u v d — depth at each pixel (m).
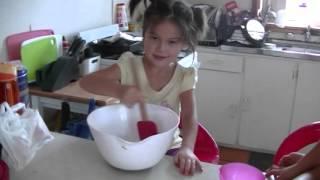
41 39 2.05
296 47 3.04
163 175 1.02
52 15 2.23
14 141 0.99
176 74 1.44
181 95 1.42
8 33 1.89
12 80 1.32
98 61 2.21
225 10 3.17
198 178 1.01
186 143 1.19
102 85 1.29
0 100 1.29
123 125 1.19
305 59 2.80
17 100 1.34
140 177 1.00
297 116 2.96
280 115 2.99
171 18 1.23
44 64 2.07
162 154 1.03
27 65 1.96
